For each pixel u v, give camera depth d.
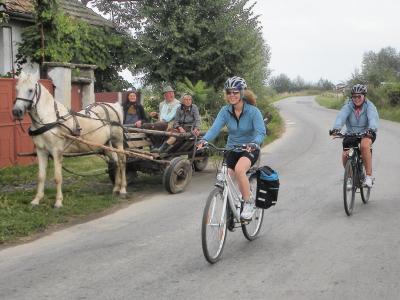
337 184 10.72
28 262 6.03
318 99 77.06
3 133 12.25
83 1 24.56
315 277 5.33
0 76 14.56
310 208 8.51
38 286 5.23
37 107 8.36
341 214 8.07
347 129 8.66
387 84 42.31
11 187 10.37
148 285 5.20
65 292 5.05
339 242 6.56
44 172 8.79
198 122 11.08
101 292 5.04
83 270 5.70
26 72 8.42
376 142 19.16
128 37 20.28
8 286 5.25
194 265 5.80
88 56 18.27
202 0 20.28
